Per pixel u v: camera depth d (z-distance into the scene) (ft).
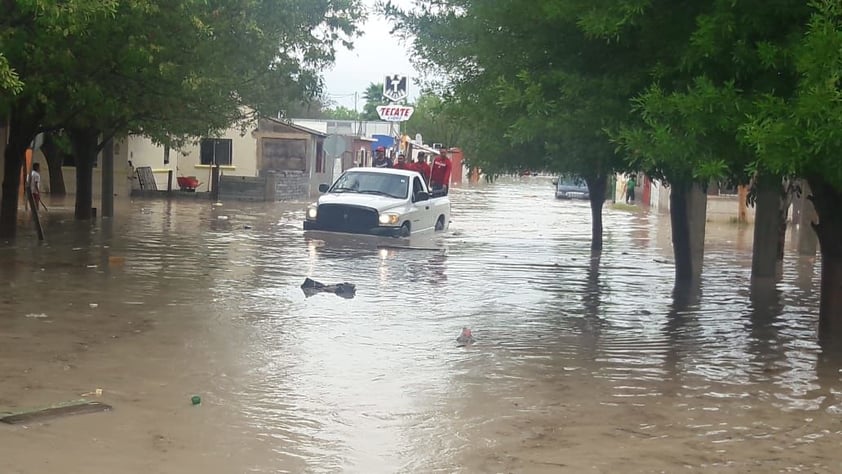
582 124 34.47
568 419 26.18
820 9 27.91
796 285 57.26
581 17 31.71
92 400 26.20
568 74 34.86
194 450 22.38
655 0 32.48
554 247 78.33
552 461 22.48
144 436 23.27
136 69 57.21
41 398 26.22
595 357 34.45
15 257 57.21
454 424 25.35
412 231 80.18
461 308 44.50
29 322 36.83
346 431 24.41
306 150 159.12
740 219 119.14
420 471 21.52
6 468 20.52
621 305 47.26
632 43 34.17
